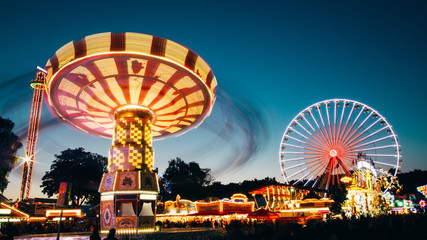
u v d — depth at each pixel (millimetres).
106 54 13695
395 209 51125
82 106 17719
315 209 31688
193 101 17969
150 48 13836
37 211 34844
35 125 44000
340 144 45156
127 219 15203
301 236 8055
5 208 24953
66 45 13719
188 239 15164
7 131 38031
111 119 19250
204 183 83500
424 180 73000
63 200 9914
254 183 85375
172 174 80812
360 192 41219
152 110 18141
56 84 15133
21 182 44344
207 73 15914
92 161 62781
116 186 15320
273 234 7977
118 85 16000
